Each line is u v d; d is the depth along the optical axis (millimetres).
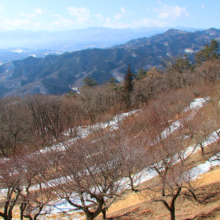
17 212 17281
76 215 15594
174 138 16406
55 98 48219
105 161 10062
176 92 40719
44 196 15609
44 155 14133
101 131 16297
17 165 14047
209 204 11359
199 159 19297
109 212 15773
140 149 12734
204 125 20000
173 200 10250
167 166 14320
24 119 40438
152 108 30109
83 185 9969
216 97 24234
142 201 15289
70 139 14117
